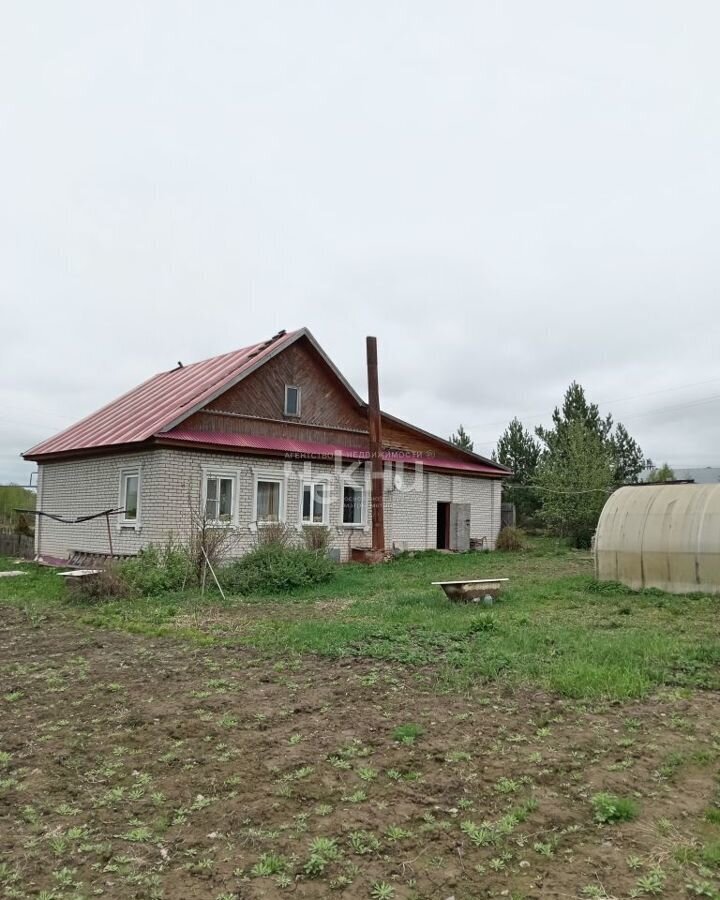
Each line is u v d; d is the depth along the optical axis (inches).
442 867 147.6
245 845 156.5
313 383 866.8
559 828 162.1
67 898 138.2
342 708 245.3
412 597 506.3
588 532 1128.2
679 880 140.8
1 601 522.6
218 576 584.1
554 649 327.3
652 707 244.2
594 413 1409.9
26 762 203.8
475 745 209.6
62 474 839.7
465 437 1631.4
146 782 188.9
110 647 353.1
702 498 543.8
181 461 711.1
